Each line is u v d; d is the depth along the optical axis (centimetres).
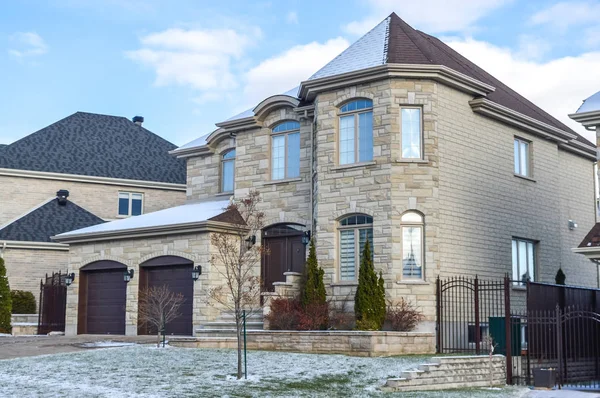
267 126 3034
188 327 2908
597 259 1961
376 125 2562
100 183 4466
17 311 3784
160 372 1823
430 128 2558
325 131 2684
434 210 2523
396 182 2517
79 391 1574
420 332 2350
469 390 1839
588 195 3572
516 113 2928
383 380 1795
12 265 3947
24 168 4275
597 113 2030
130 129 4984
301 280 2630
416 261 2512
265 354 2152
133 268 3088
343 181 2620
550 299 2102
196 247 2881
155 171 4688
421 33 3291
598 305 2309
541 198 3130
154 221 3125
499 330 2183
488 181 2823
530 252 3064
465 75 2652
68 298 3294
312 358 2072
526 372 2009
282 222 2920
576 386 1970
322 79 2653
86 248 3275
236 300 1883
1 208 4209
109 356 2088
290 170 2966
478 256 2720
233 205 2805
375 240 2519
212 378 1753
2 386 1634
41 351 2295
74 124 4819
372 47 2717
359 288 2405
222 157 3406
